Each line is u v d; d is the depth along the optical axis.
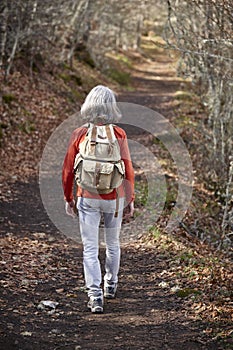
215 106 11.73
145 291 6.48
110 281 6.17
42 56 22.92
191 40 10.84
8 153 14.01
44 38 21.09
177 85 33.50
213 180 12.43
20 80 19.86
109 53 42.25
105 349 4.98
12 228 8.89
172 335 5.28
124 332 5.36
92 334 5.30
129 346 5.04
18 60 21.06
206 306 5.88
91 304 5.79
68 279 6.82
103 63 33.50
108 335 5.28
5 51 19.48
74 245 8.36
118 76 33.56
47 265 7.24
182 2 11.56
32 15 18.73
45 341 5.08
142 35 57.38
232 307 5.81
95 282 5.77
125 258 7.75
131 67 41.81
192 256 7.68
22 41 19.53
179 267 7.19
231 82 9.90
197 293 6.25
